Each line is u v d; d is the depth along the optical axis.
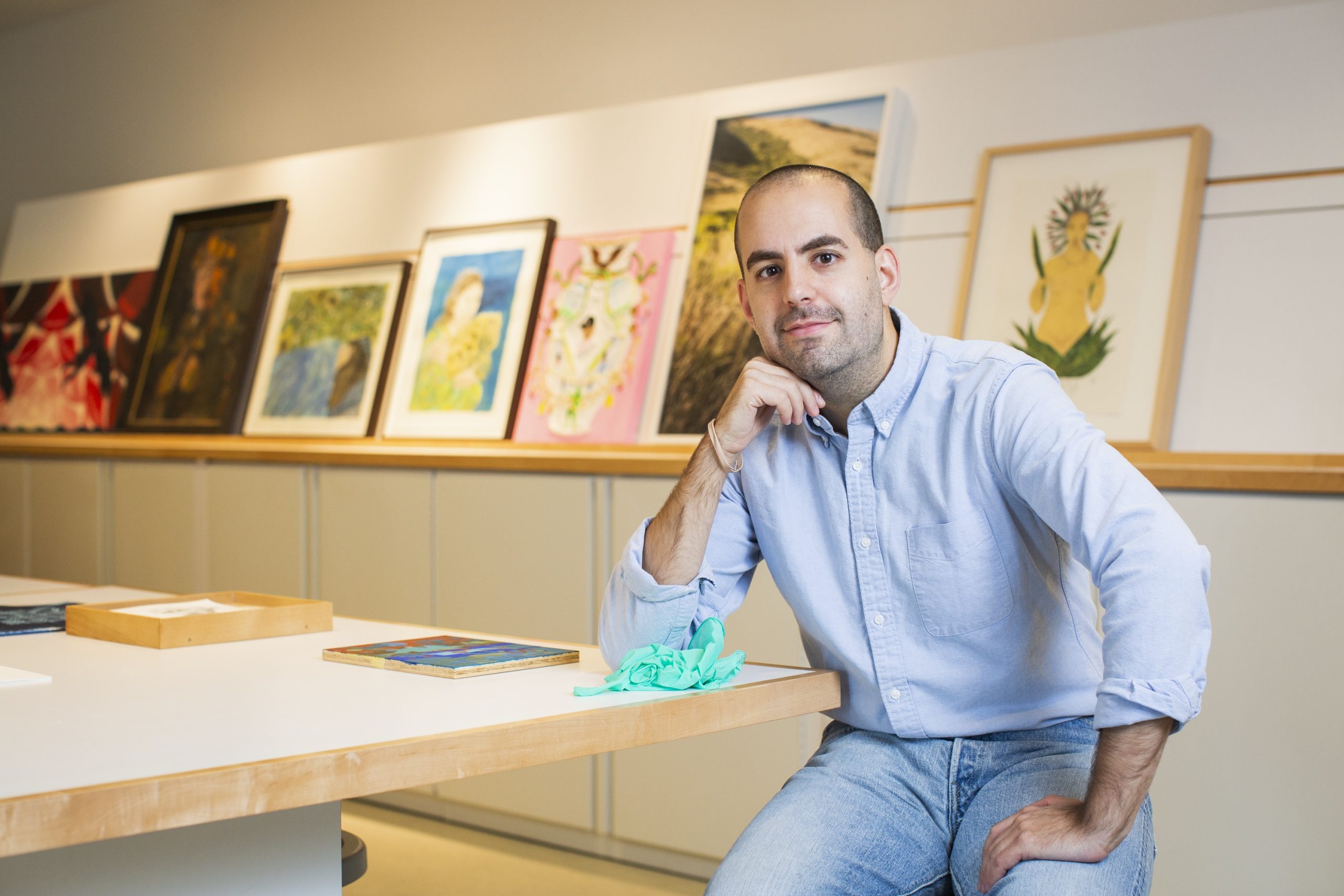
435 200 4.41
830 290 1.60
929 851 1.64
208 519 4.42
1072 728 1.68
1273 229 2.85
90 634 1.94
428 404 4.13
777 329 1.64
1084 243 3.05
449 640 1.87
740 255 1.69
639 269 3.80
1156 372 2.87
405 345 4.28
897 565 1.68
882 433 1.67
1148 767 1.34
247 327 4.71
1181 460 2.78
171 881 1.35
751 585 3.13
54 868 1.31
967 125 3.32
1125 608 1.35
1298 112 2.86
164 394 4.91
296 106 5.24
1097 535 1.41
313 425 4.39
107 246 5.39
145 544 4.61
